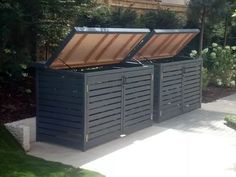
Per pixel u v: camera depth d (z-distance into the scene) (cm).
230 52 1018
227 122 488
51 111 527
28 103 660
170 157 500
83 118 504
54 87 520
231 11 1036
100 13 794
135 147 533
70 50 529
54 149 515
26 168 423
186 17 1081
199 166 473
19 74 673
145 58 718
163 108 671
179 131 618
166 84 672
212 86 1005
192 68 743
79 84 501
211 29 1116
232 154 517
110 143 546
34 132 560
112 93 542
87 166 461
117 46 604
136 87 588
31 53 689
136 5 989
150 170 457
